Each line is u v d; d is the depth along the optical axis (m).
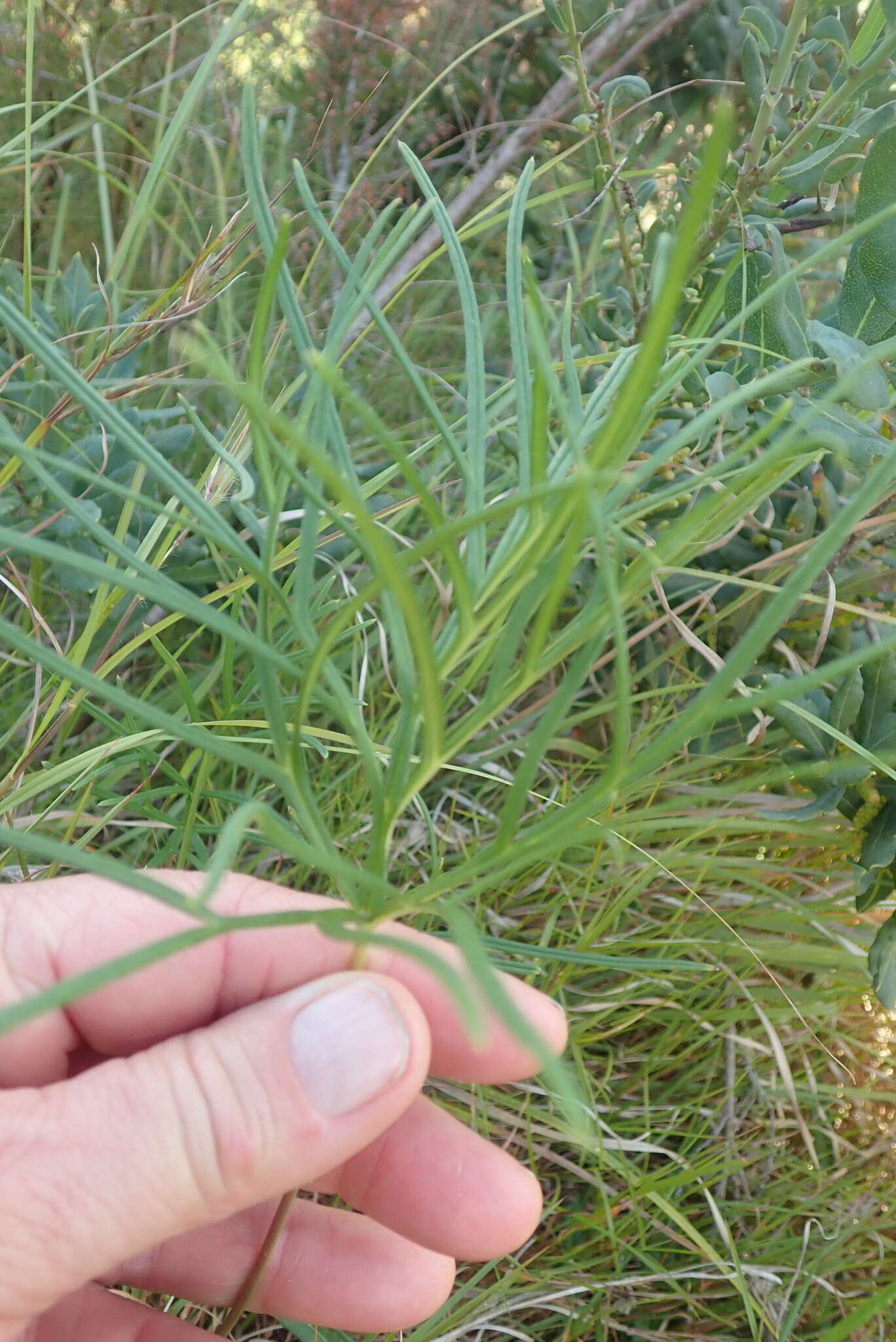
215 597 0.20
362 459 0.32
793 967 0.27
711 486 0.21
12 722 0.27
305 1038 0.13
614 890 0.27
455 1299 0.23
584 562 0.26
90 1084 0.13
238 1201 0.14
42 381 0.23
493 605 0.08
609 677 0.29
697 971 0.26
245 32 0.33
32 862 0.25
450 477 0.29
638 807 0.28
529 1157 0.25
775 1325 0.23
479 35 0.40
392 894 0.08
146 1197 0.13
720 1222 0.23
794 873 0.27
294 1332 0.22
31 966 0.17
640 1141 0.24
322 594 0.22
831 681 0.22
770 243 0.21
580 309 0.26
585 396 0.26
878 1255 0.25
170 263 0.33
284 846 0.08
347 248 0.34
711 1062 0.26
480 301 0.39
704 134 0.39
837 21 0.21
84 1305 0.19
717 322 0.24
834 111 0.21
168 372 0.23
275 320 0.31
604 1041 0.26
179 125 0.22
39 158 0.33
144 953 0.07
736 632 0.26
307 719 0.26
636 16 0.34
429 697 0.07
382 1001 0.13
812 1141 0.25
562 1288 0.24
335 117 0.37
